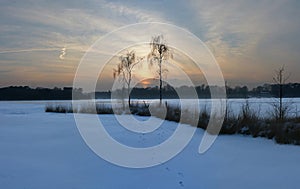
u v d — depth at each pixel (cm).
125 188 514
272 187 537
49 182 550
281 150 899
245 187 535
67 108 3116
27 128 1436
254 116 1370
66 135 1178
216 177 591
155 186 526
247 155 819
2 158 752
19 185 532
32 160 729
